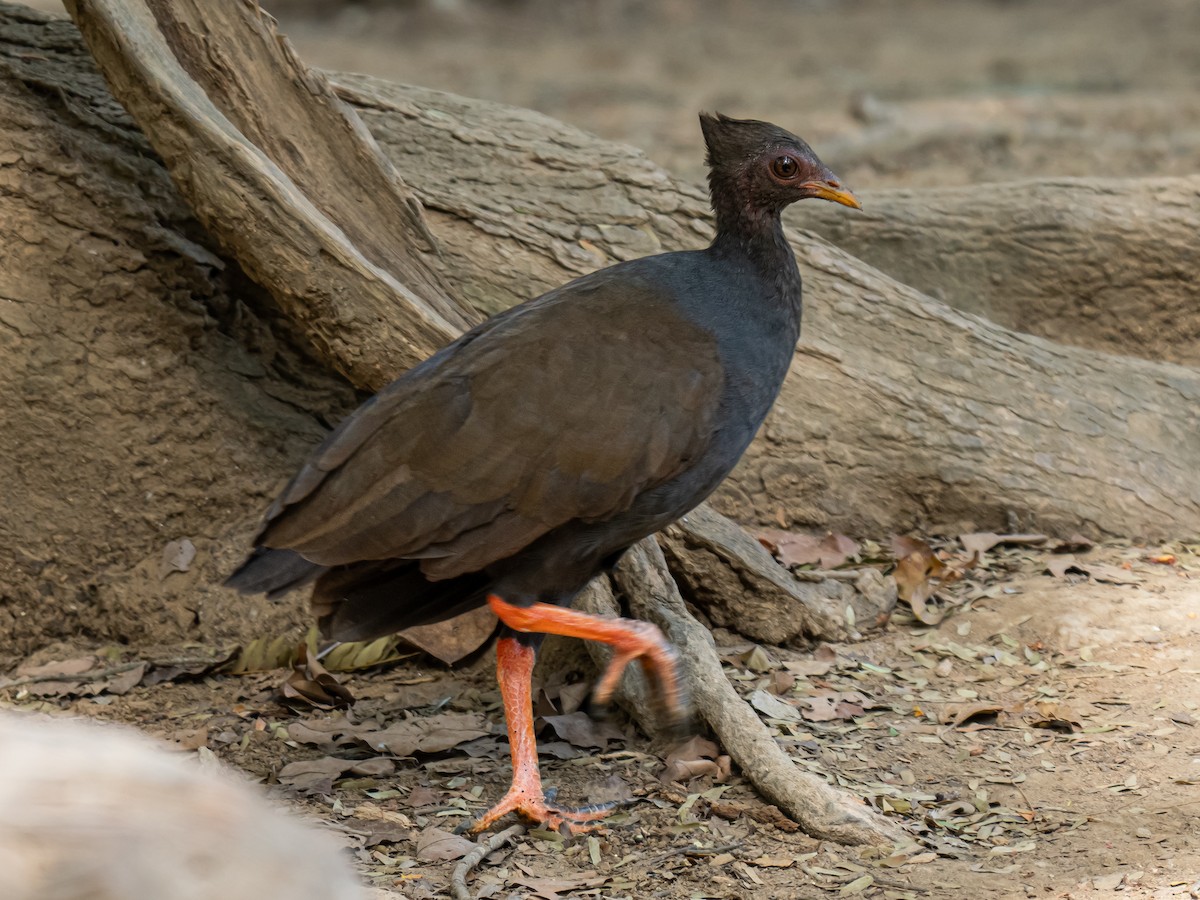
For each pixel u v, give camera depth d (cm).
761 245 824
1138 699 887
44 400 1018
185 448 1045
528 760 790
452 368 760
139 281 1043
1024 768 816
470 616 988
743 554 985
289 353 1106
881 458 1141
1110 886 680
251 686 965
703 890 713
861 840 746
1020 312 1330
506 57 3628
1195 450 1201
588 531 764
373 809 802
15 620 1005
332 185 1022
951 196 1350
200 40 995
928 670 950
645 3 4556
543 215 1151
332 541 745
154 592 1014
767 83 3159
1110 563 1097
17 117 1029
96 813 336
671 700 774
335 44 3781
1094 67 3191
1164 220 1319
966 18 4303
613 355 755
